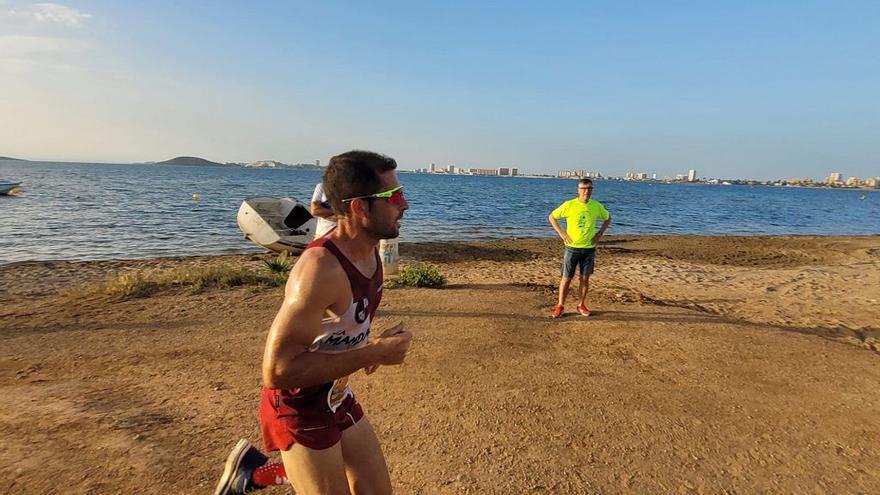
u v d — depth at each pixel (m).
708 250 19.08
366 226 1.96
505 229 25.39
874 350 6.53
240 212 15.60
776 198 90.44
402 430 4.03
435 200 48.44
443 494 3.21
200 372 5.14
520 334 6.60
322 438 2.02
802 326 7.56
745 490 3.35
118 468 3.36
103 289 8.73
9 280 10.91
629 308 8.12
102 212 26.45
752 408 4.60
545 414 4.35
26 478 3.22
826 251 19.23
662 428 4.16
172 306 7.75
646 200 63.22
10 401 4.36
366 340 2.16
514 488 3.28
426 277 9.52
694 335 6.70
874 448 3.96
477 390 4.82
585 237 7.27
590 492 3.27
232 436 3.85
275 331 1.79
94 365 5.31
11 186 35.41
